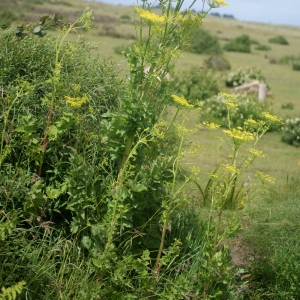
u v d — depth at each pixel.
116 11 73.69
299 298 3.72
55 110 3.44
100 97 3.80
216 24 78.62
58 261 3.08
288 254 4.04
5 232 2.78
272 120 3.20
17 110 3.37
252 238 4.20
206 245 3.37
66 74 3.75
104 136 3.40
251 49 36.59
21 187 3.04
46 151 3.19
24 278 2.84
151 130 3.22
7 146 2.93
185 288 3.10
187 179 3.15
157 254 3.41
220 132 10.54
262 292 3.75
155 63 3.25
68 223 3.22
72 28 3.32
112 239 3.04
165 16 3.10
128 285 2.94
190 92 13.09
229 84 17.39
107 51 16.47
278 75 22.45
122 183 3.07
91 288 2.82
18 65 3.71
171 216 3.50
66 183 3.09
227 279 3.26
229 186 3.18
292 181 6.63
